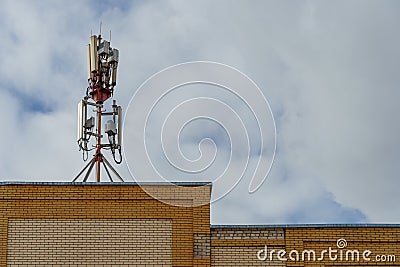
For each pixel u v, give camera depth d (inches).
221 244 1054.4
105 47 1246.3
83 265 1040.8
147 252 1048.2
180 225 1059.3
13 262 1038.4
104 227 1054.4
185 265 1045.8
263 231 1061.8
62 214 1056.2
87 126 1202.6
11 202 1057.5
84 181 1105.4
